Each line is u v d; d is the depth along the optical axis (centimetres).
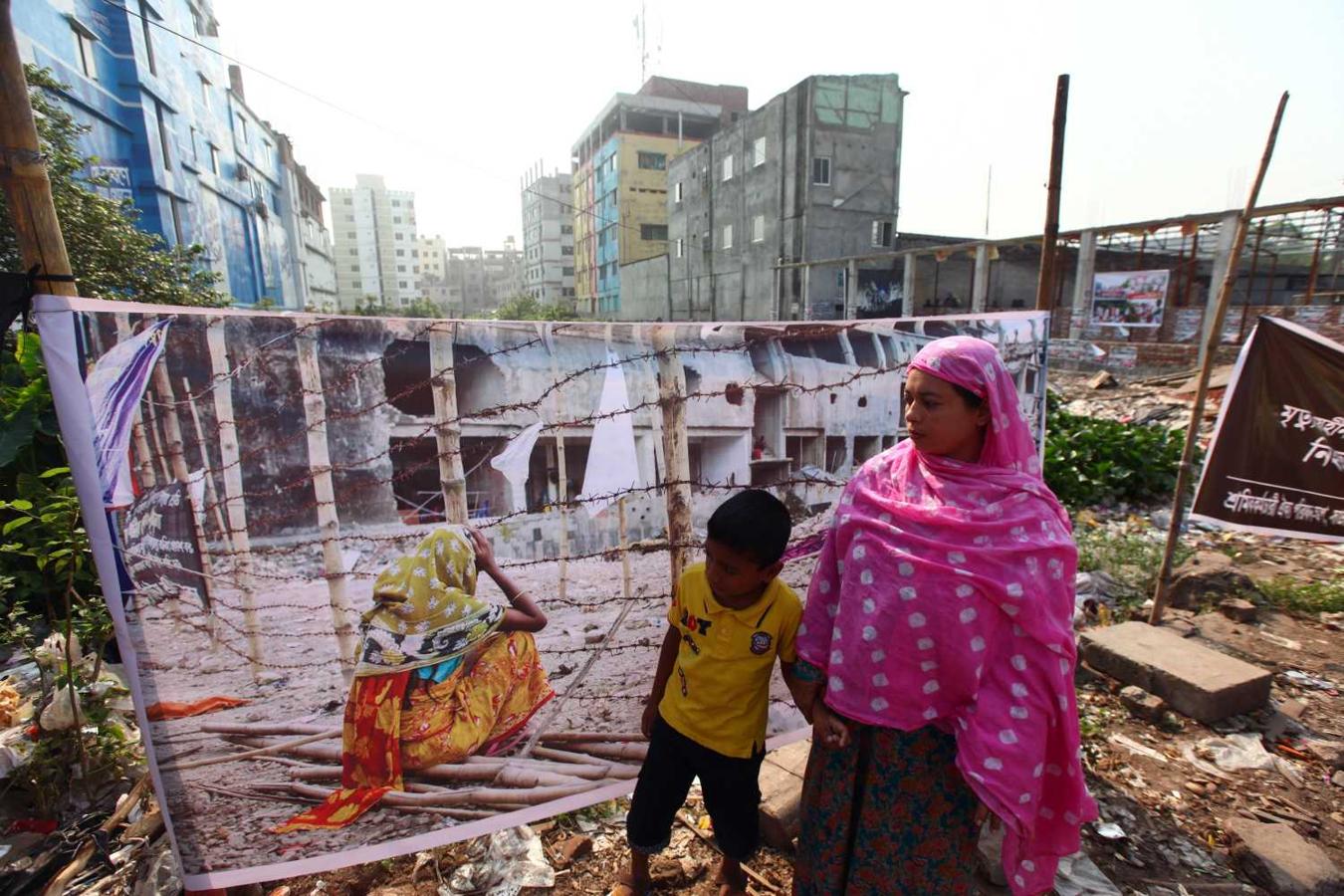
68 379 168
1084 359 1706
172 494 183
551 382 226
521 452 224
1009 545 156
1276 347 417
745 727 199
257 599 196
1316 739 319
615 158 4509
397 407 207
